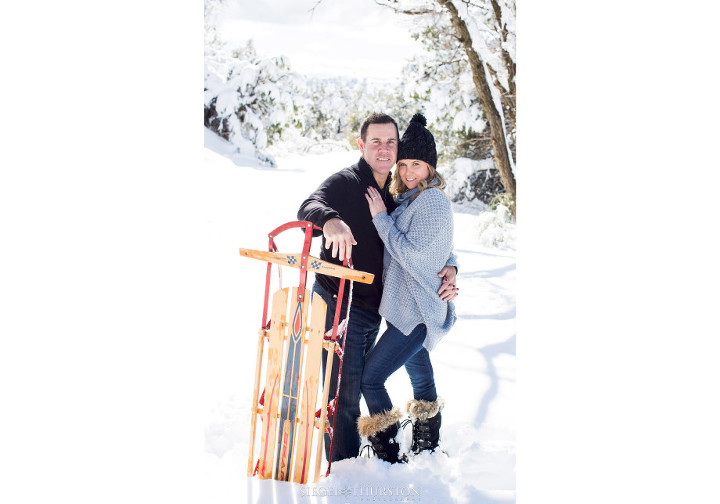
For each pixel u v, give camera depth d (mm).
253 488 2852
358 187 2918
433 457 2969
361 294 2945
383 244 2947
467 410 3217
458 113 3367
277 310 2822
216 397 3346
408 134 2855
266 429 2877
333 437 2855
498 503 2818
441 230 2807
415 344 2850
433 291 2838
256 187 3344
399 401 3117
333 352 2918
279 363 2838
